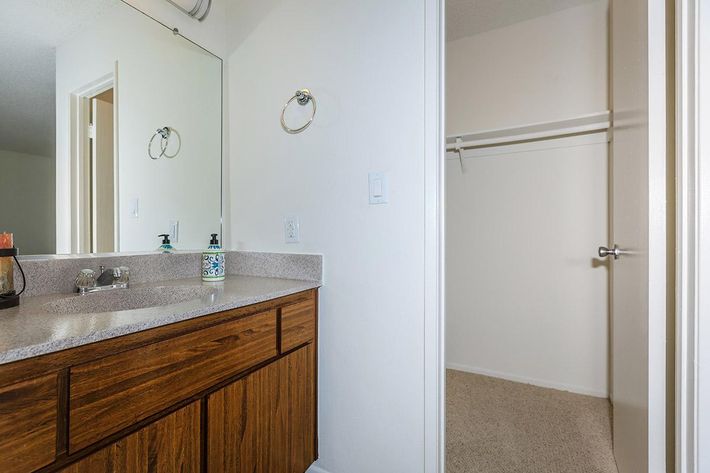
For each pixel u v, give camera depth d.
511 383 2.23
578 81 2.11
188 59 1.47
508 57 2.31
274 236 1.46
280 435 1.12
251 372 1.01
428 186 1.15
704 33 0.80
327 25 1.35
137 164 1.32
